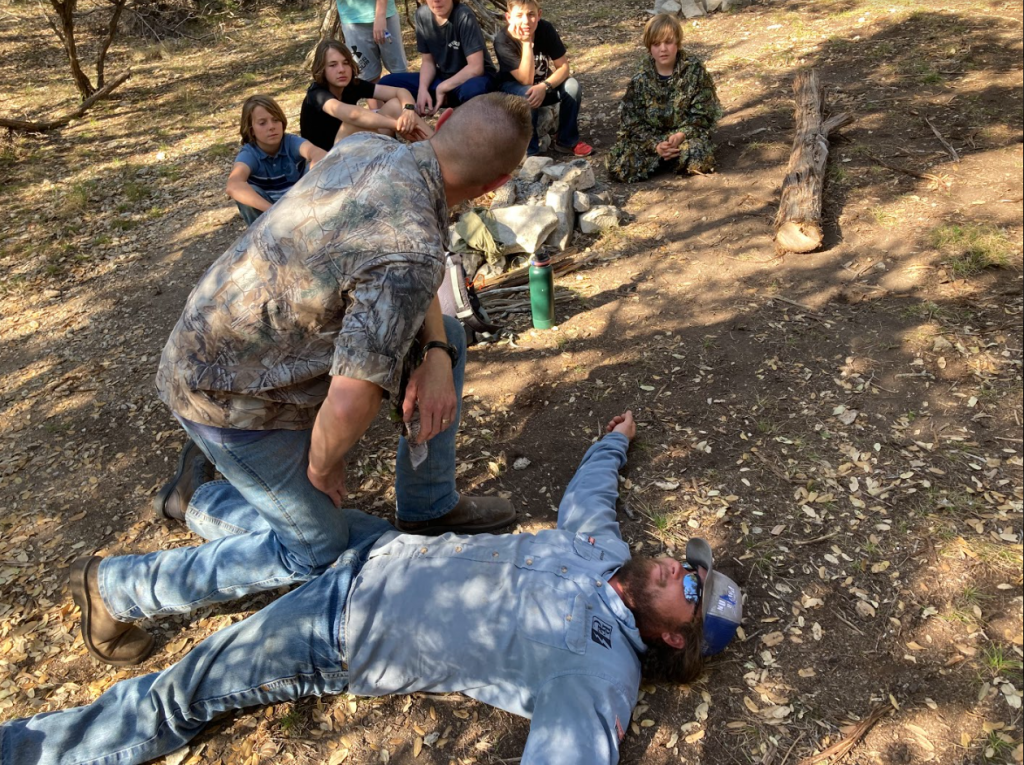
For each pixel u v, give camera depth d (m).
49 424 3.62
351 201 1.64
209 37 11.15
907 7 7.96
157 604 2.22
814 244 4.13
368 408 1.61
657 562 2.16
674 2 9.27
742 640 2.35
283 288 1.69
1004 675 2.19
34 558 2.86
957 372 3.30
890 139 5.25
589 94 6.95
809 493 2.83
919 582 2.48
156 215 5.82
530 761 1.87
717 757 2.05
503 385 3.53
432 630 2.08
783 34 7.84
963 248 4.04
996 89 5.75
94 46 11.07
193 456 2.76
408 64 8.53
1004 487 2.77
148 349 4.14
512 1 5.16
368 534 2.35
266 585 2.28
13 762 1.96
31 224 5.86
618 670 2.01
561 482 2.99
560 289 4.19
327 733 2.18
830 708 2.15
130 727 2.04
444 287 3.73
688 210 4.79
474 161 1.75
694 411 3.26
